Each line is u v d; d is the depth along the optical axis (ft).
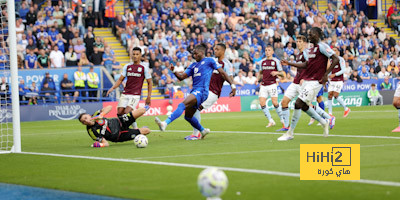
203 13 212.02
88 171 55.77
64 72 173.47
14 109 76.13
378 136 81.30
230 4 222.48
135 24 200.95
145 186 46.50
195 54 81.30
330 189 42.63
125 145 79.77
